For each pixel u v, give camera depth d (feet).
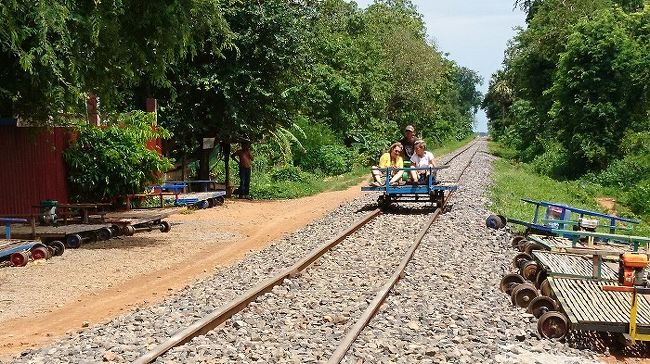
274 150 113.29
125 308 31.04
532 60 156.35
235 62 77.71
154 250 46.83
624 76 109.60
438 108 229.25
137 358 21.79
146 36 47.26
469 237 47.42
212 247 48.34
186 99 78.59
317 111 131.03
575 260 34.37
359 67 148.66
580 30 115.85
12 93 44.11
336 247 42.68
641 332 25.07
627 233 57.31
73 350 23.27
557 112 118.73
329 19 166.40
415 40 192.03
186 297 30.99
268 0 79.15
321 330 25.39
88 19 42.11
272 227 58.29
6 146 53.26
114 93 50.47
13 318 29.68
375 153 143.64
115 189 58.70
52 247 43.91
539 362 22.76
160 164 61.21
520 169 139.23
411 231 49.44
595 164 112.57
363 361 21.84
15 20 38.83
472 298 30.94
